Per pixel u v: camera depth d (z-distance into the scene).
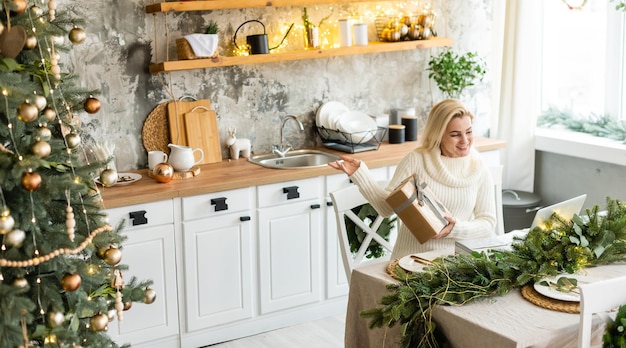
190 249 4.12
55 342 2.45
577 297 2.65
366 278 2.97
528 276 2.76
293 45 4.87
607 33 5.14
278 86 4.85
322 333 4.41
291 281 4.45
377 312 2.68
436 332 2.65
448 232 3.34
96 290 2.69
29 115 2.29
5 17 2.42
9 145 2.44
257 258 4.33
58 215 2.59
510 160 5.44
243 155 4.74
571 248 2.90
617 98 5.15
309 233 4.45
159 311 4.10
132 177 4.27
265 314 4.42
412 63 5.29
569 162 5.24
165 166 4.16
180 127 4.57
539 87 5.61
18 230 2.32
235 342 4.33
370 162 4.54
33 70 2.49
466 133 3.52
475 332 2.50
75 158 2.59
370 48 4.84
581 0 5.16
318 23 4.93
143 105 4.49
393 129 5.03
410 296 2.67
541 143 5.33
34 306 2.27
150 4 4.41
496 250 3.01
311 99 4.98
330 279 4.57
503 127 5.44
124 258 3.96
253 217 4.28
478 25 5.48
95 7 4.28
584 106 5.46
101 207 2.72
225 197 4.16
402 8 5.22
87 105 2.71
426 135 3.56
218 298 4.25
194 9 4.30
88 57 4.30
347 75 5.07
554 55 5.60
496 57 5.48
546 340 2.42
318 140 5.05
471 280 2.76
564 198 5.32
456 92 5.45
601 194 5.04
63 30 2.62
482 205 3.59
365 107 5.18
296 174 4.33
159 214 4.01
